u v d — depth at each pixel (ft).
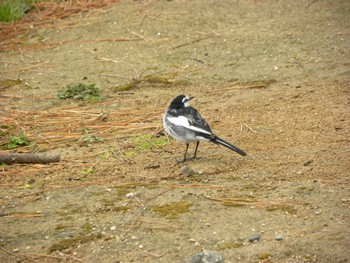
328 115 46.44
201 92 52.31
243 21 64.34
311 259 30.50
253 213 34.40
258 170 39.47
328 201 35.19
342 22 62.85
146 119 48.14
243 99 50.42
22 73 57.77
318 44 58.90
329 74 53.47
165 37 62.59
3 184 39.65
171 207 35.42
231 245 31.81
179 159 41.88
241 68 55.93
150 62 58.39
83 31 65.10
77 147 44.39
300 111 47.47
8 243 33.30
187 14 66.44
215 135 40.81
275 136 44.06
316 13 65.05
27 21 68.18
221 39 61.26
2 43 63.98
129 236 33.06
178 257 31.22
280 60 56.80
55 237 33.50
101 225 34.19
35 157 42.19
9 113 49.93
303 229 32.71
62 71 57.77
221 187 37.42
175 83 54.24
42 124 48.08
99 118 48.60
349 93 49.67
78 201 36.86
